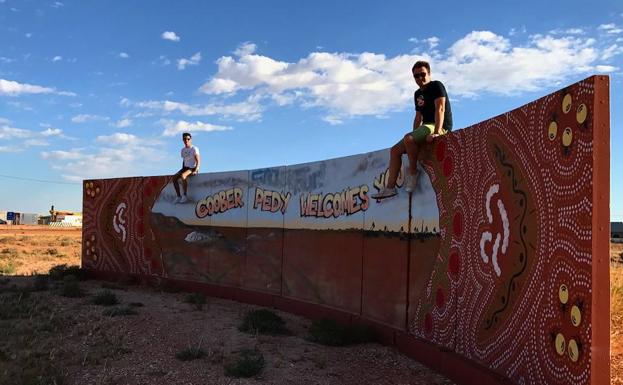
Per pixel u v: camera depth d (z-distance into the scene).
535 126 5.01
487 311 5.84
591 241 4.19
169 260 13.50
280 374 6.44
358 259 8.97
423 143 7.33
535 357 4.94
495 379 5.45
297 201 10.62
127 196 14.66
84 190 15.73
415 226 7.59
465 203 6.36
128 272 14.46
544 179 4.85
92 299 11.12
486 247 5.89
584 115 4.31
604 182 4.20
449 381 6.29
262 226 11.44
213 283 12.42
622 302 8.88
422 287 7.38
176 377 6.20
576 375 4.33
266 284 11.24
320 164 10.07
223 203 12.38
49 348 7.20
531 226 5.05
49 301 10.67
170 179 13.63
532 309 5.00
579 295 4.32
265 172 11.48
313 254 10.12
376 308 8.46
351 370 6.71
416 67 7.20
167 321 9.12
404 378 6.41
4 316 8.97
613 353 6.69
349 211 9.25
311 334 8.25
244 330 8.52
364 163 8.93
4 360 6.58
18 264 20.06
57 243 36.16
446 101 7.24
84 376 6.18
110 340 7.72
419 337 7.38
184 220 13.23
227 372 6.33
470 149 6.26
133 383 5.98
